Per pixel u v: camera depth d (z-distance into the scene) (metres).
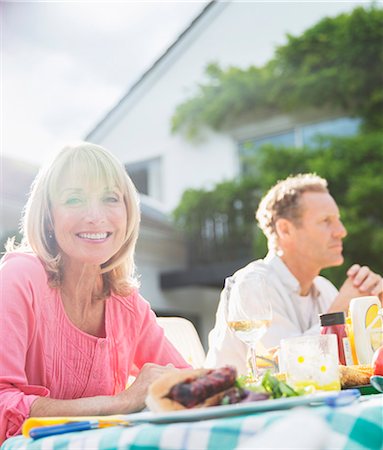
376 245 7.21
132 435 0.75
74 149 1.39
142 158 9.88
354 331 1.40
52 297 1.34
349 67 8.15
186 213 8.54
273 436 0.54
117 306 1.47
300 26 8.95
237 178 8.34
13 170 6.53
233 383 0.87
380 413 0.70
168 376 0.87
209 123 9.12
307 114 8.53
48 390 1.19
